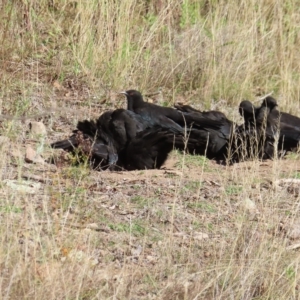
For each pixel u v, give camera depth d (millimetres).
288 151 14914
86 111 15852
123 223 10438
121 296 8484
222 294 8781
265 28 20375
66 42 17688
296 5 20906
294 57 19781
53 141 14125
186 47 18609
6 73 16141
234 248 9477
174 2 19609
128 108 14773
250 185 11609
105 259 9352
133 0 18562
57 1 18578
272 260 9258
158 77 18000
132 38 18422
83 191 10680
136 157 13234
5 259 8438
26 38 17344
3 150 11352
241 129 14727
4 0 17094
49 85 16594
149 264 9445
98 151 13094
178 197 11469
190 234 10312
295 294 9031
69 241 9062
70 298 8250
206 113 15188
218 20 19375
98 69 17359
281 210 11141
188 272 9148
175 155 14086
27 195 10305
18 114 14562
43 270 8438
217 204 11438
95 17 17906
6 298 7902
